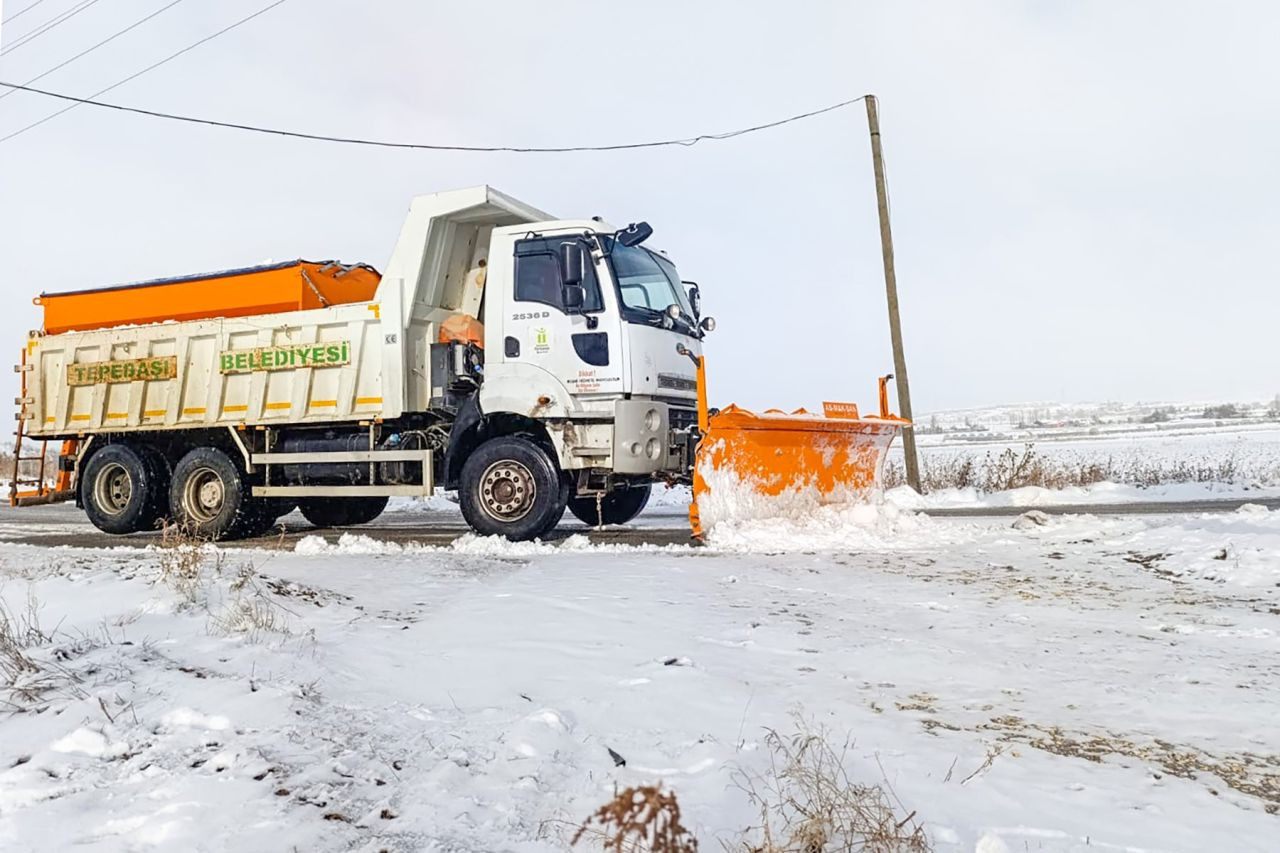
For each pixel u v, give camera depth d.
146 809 2.67
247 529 11.77
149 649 4.38
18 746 3.20
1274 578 6.34
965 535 9.23
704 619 5.37
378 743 3.18
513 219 10.77
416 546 9.84
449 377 10.52
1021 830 2.49
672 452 9.99
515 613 5.51
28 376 12.91
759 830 2.46
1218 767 3.03
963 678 4.14
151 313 12.29
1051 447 41.09
